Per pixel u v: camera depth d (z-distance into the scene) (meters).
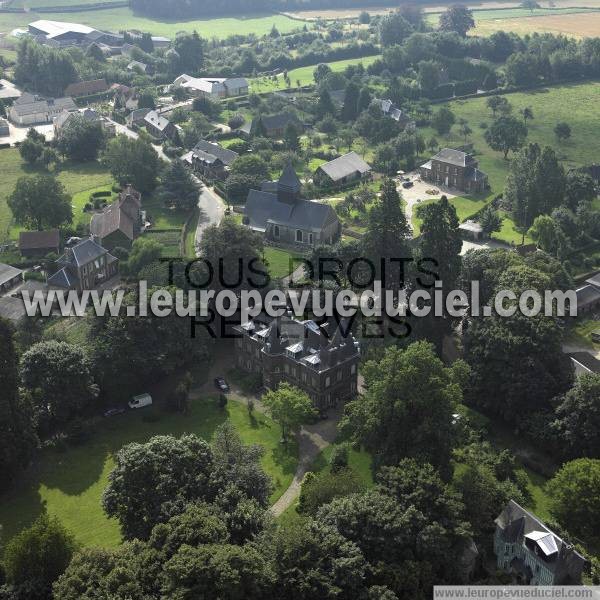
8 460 155.12
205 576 112.06
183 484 136.50
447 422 156.88
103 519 151.75
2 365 156.50
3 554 133.12
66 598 113.81
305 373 182.00
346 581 120.81
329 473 153.88
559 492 147.38
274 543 123.31
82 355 178.62
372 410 162.25
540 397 175.00
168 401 185.12
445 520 132.62
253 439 174.88
